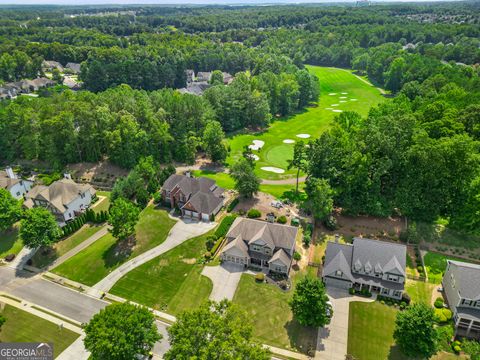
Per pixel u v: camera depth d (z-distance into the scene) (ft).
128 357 115.55
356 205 213.05
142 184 246.68
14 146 294.87
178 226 212.02
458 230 203.51
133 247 195.00
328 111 446.19
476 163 195.11
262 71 543.80
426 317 126.11
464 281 145.28
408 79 486.79
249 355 102.63
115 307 125.08
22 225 184.44
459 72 440.04
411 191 205.57
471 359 125.39
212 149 292.81
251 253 179.32
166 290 166.30
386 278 160.15
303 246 193.57
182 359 104.37
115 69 481.46
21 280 175.83
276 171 284.61
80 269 181.68
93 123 275.18
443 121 255.91
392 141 208.85
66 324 149.48
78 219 214.69
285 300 158.20
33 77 552.00
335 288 165.27
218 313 120.78
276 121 412.77
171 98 322.14
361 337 140.46
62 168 280.51
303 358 132.46
